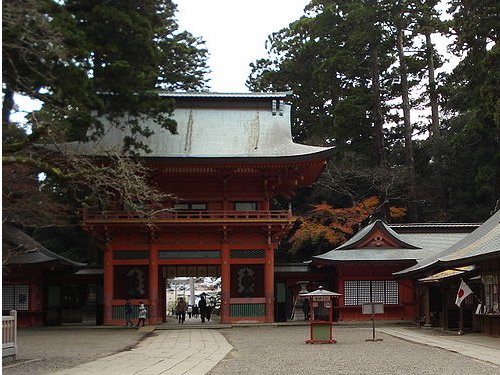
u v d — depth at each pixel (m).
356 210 60.81
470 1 53.62
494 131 53.81
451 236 49.69
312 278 45.62
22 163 21.64
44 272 42.69
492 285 27.91
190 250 41.22
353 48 67.44
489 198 63.00
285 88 73.69
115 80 32.41
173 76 63.91
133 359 20.62
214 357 21.12
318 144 65.12
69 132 29.20
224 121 46.47
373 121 67.62
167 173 41.56
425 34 69.12
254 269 41.38
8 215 34.91
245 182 43.09
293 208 70.88
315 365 18.03
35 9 19.44
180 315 45.19
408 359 19.30
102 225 39.81
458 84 67.44
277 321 43.53
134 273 40.91
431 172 69.31
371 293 43.50
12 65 21.14
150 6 33.44
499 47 48.03
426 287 36.12
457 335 28.88
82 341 29.22
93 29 30.25
